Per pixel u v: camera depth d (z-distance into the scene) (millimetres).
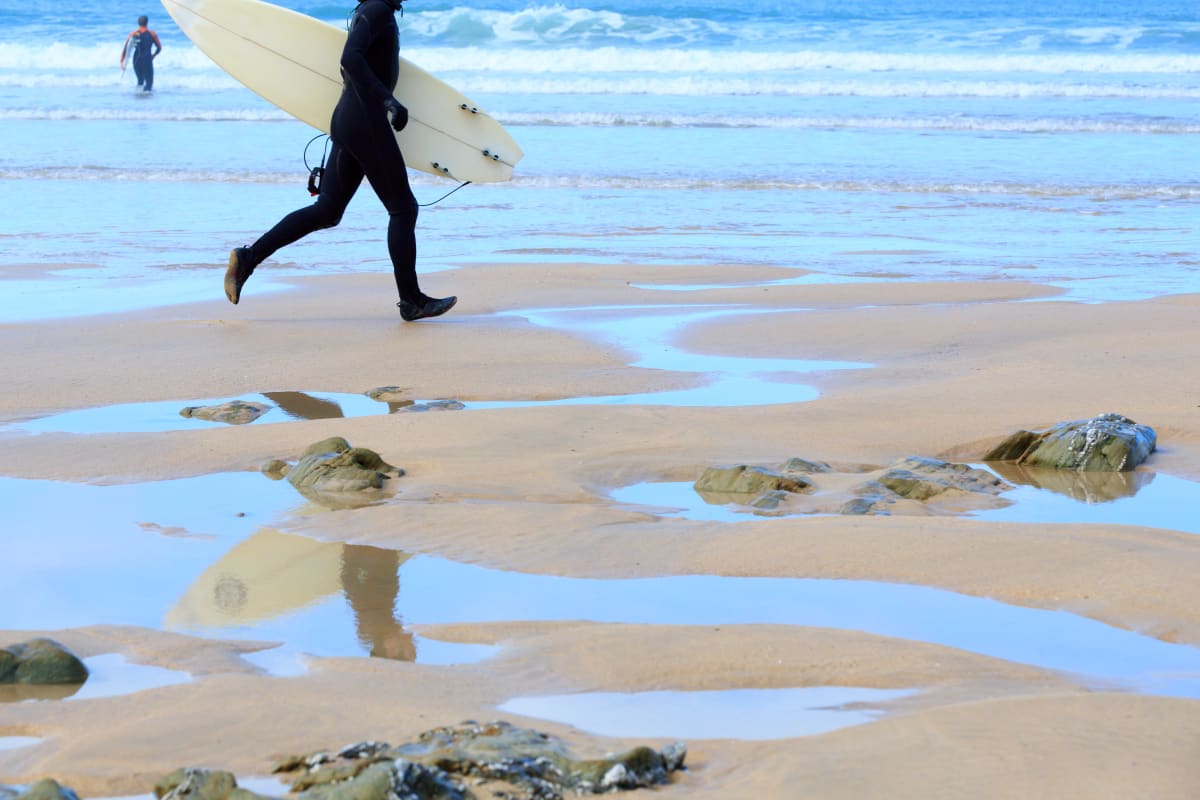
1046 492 11227
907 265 23156
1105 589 8648
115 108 49094
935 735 6320
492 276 21969
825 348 16719
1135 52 68438
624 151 38312
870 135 41969
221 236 26156
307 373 15508
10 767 6172
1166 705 6633
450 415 13305
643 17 74938
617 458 11953
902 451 12367
